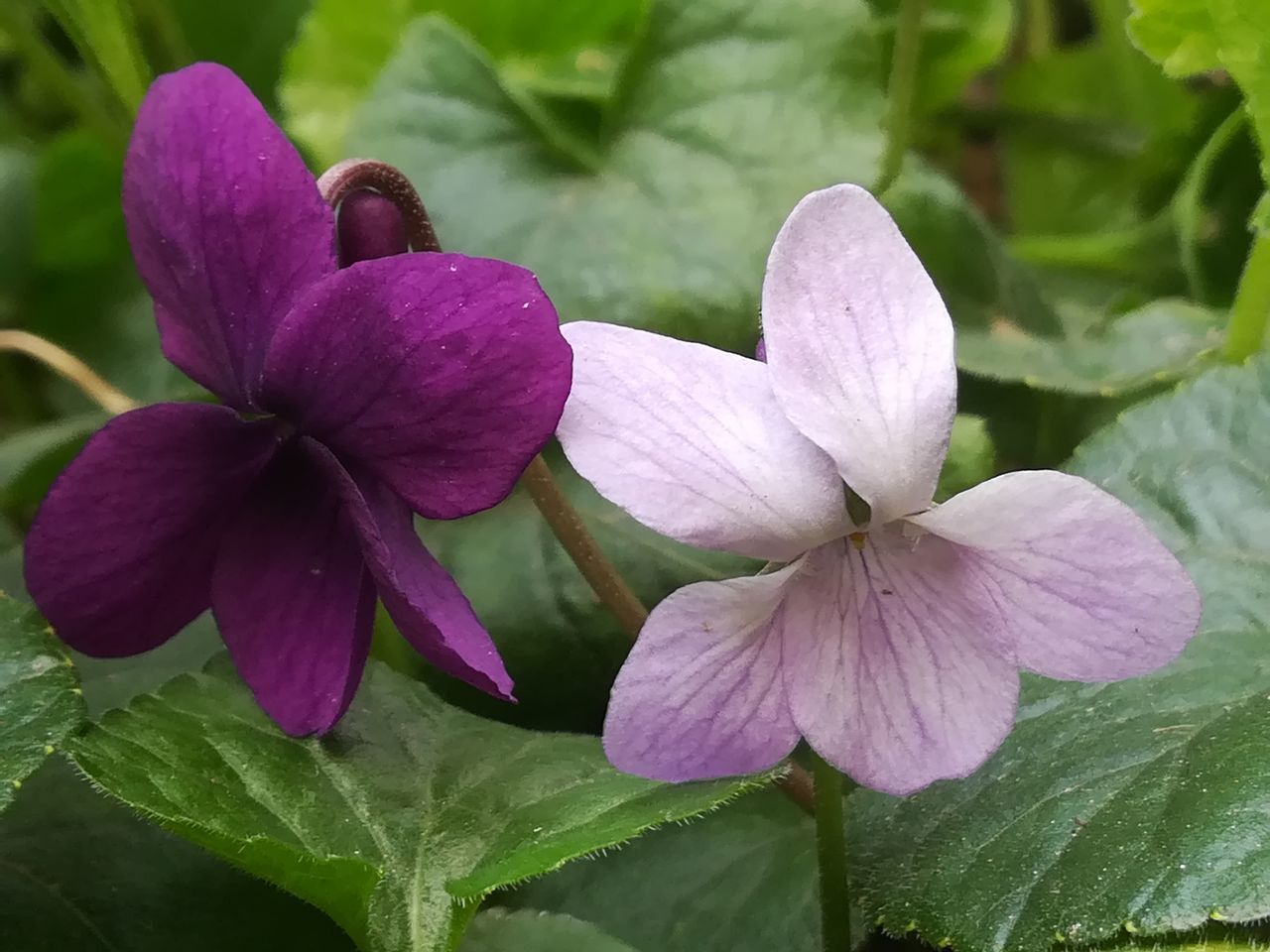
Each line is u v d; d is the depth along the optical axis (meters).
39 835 0.06
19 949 0.06
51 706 0.05
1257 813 0.05
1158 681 0.06
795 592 0.05
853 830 0.06
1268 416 0.07
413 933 0.05
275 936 0.06
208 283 0.05
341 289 0.05
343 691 0.05
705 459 0.05
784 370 0.05
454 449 0.05
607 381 0.05
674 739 0.05
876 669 0.05
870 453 0.05
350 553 0.05
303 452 0.05
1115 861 0.05
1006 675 0.05
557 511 0.06
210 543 0.05
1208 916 0.05
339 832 0.05
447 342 0.05
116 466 0.05
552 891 0.07
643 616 0.07
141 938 0.06
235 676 0.06
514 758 0.06
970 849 0.05
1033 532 0.05
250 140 0.05
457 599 0.05
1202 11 0.08
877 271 0.05
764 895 0.07
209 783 0.05
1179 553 0.07
